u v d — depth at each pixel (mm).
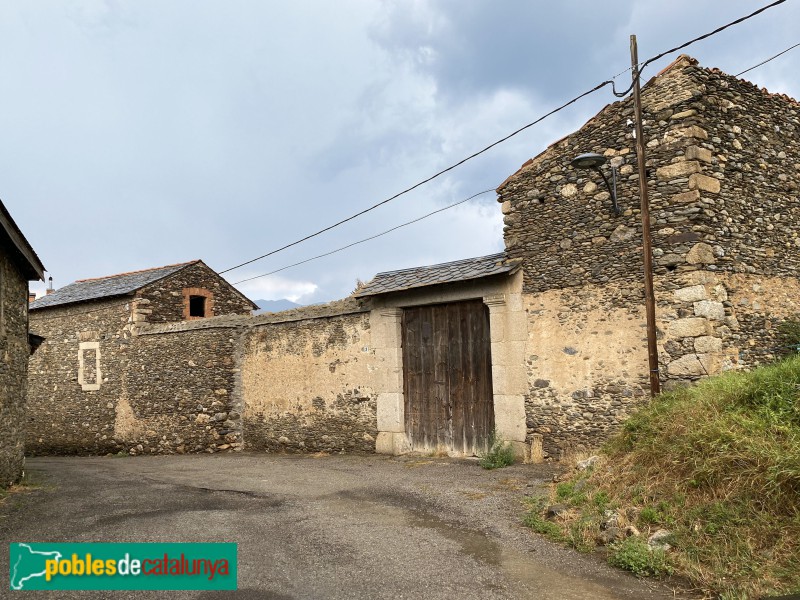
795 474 4602
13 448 8961
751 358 8008
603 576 4535
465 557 4988
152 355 14594
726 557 4445
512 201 9492
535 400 8992
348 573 4656
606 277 8398
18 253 8672
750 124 8586
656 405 6648
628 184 8258
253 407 13445
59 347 16531
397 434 10750
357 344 11523
